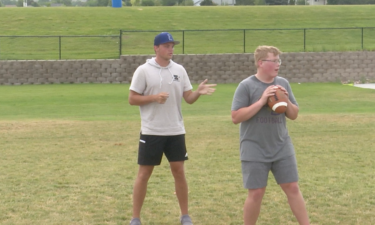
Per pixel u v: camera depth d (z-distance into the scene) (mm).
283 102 4977
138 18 40531
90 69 30016
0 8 43344
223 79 30375
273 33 37000
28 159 9656
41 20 39594
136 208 6004
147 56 30109
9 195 7195
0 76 29406
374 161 9234
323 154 9875
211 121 14703
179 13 42031
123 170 8742
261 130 5121
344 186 7566
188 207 6668
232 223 6070
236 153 10125
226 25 39281
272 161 5156
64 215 6340
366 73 30891
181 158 5984
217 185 7711
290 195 5215
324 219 6137
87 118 16250
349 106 19234
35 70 29672
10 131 13039
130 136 12242
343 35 36969
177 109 5984
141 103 5832
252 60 30297
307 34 36938
